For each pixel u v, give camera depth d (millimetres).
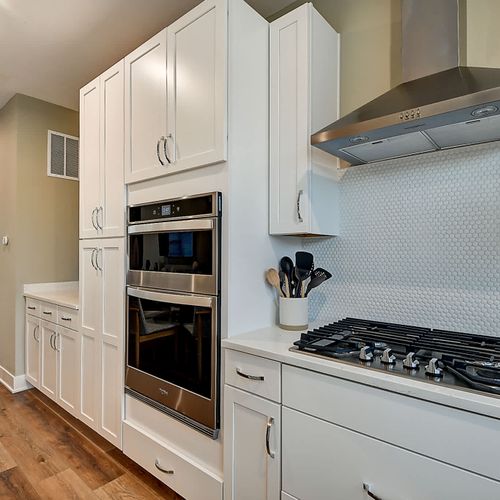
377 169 1685
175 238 1698
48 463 2047
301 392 1213
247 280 1588
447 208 1483
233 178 1515
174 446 1692
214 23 1537
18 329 3096
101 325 2162
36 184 3213
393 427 1008
